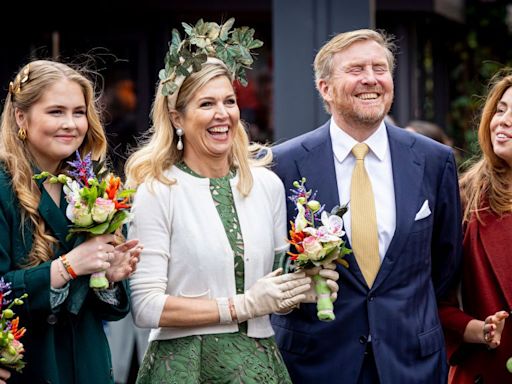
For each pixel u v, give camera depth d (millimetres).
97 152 4879
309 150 5449
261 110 11227
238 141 5027
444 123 14148
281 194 5129
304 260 4812
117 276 4609
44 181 4734
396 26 11297
